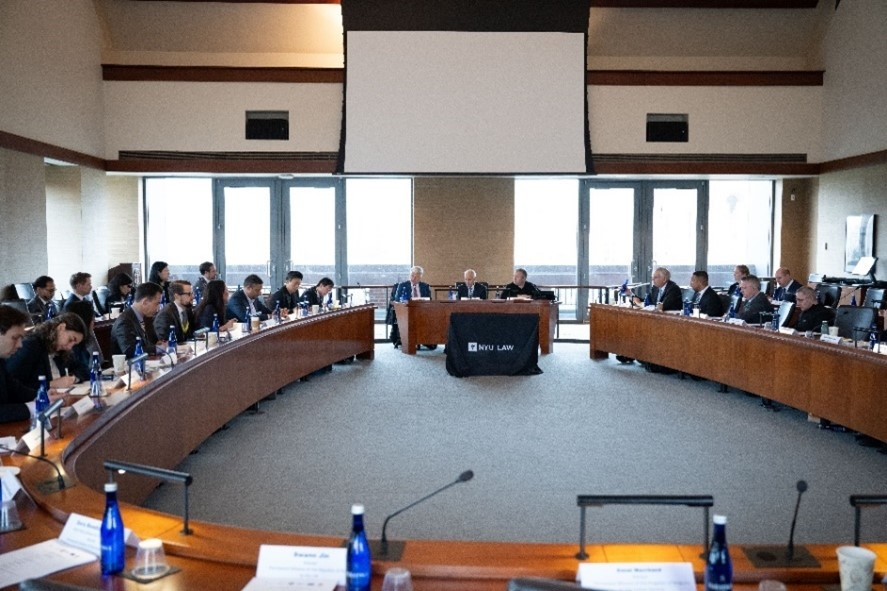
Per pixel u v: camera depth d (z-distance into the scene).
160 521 2.58
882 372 5.66
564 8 11.66
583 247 13.98
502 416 7.05
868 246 11.09
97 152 11.61
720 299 9.38
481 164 11.83
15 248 9.25
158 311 7.01
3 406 3.89
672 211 13.92
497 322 9.11
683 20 12.48
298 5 12.12
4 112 8.91
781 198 13.37
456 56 11.73
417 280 11.42
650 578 2.19
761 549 2.41
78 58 10.97
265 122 12.03
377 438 6.27
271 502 4.73
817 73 12.25
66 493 2.81
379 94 11.75
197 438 5.52
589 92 12.18
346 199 13.64
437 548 2.38
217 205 13.57
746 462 5.60
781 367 7.00
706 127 12.28
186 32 12.38
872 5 10.84
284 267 13.66
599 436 6.33
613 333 10.06
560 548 2.40
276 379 7.62
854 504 2.42
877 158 10.74
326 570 2.23
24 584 1.81
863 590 2.13
